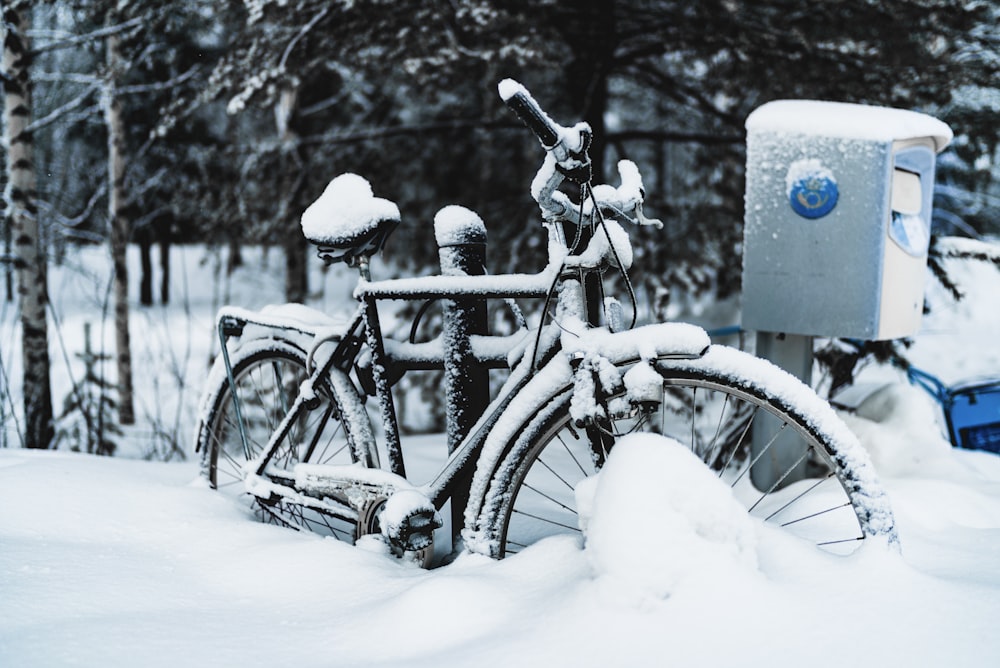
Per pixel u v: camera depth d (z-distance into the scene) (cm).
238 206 737
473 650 160
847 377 364
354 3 520
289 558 215
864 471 186
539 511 279
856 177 270
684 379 197
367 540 231
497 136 853
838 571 174
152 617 185
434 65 571
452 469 225
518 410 212
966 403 379
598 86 614
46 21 670
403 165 820
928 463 292
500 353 233
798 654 149
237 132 882
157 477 297
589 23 575
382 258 786
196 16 644
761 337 298
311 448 259
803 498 258
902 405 305
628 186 208
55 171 945
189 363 967
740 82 592
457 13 532
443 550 243
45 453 320
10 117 583
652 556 163
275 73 550
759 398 193
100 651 167
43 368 575
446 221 236
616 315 205
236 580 207
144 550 225
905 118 276
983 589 168
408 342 249
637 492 169
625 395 201
